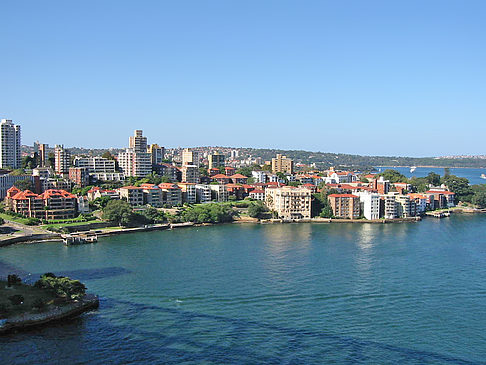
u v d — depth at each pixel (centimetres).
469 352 14100
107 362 13150
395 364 13325
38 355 13438
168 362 13212
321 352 13900
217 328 15362
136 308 16938
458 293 19125
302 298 18250
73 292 17100
